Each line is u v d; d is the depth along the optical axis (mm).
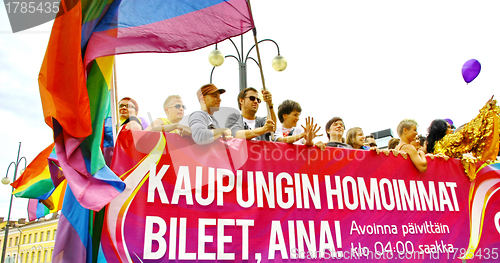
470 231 3406
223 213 2650
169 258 2447
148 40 2617
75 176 2156
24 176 3195
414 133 4074
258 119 3959
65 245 2266
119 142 2586
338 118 3939
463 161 3627
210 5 2916
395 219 3146
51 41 2156
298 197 2885
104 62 2504
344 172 3100
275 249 2699
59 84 2170
